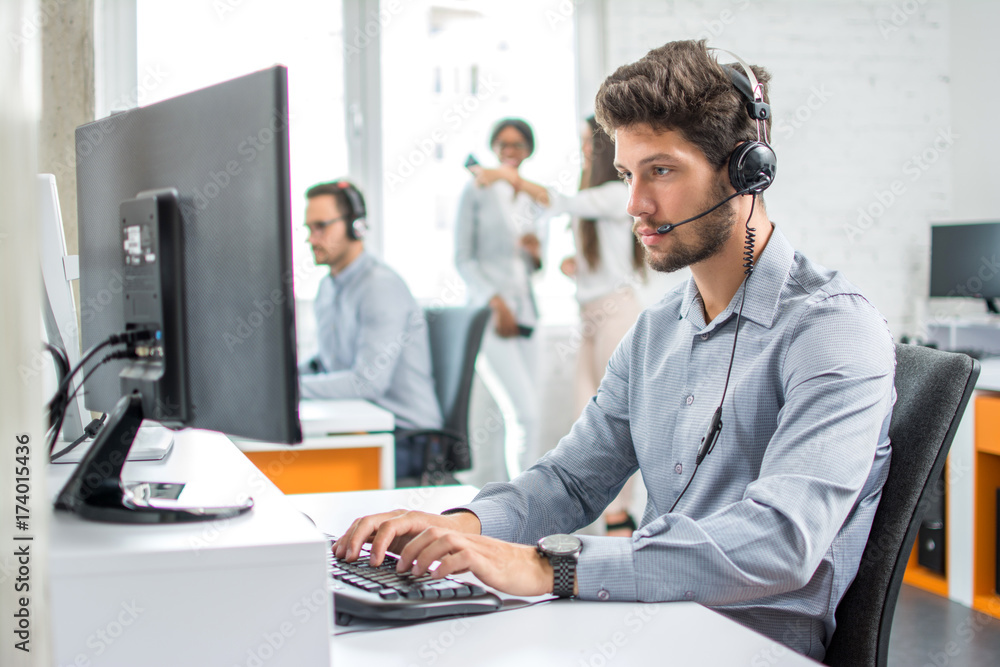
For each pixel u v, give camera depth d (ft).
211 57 9.84
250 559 2.01
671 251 3.18
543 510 3.42
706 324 3.45
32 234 1.80
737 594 2.53
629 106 3.05
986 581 8.04
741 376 3.22
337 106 10.46
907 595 8.37
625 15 10.94
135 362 2.57
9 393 1.77
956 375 2.99
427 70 10.71
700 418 3.33
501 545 2.60
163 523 2.23
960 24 11.94
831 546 2.91
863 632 2.94
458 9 10.75
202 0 9.73
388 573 2.62
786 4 11.49
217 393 2.40
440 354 8.69
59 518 2.28
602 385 3.90
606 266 9.70
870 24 11.82
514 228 10.36
